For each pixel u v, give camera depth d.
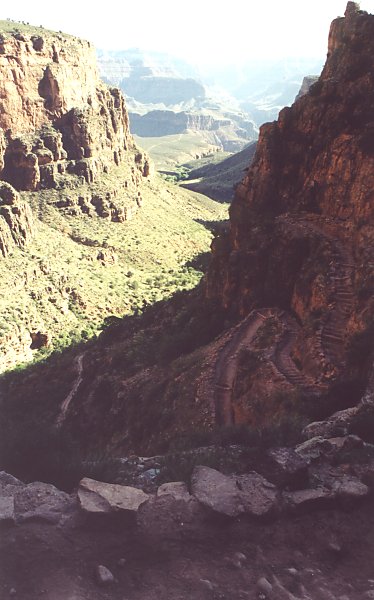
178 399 32.12
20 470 12.24
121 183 153.88
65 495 10.31
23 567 8.38
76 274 109.94
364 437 15.05
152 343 51.69
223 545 9.45
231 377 31.47
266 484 10.73
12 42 124.88
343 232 36.94
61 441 13.69
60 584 8.12
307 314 32.38
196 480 10.74
